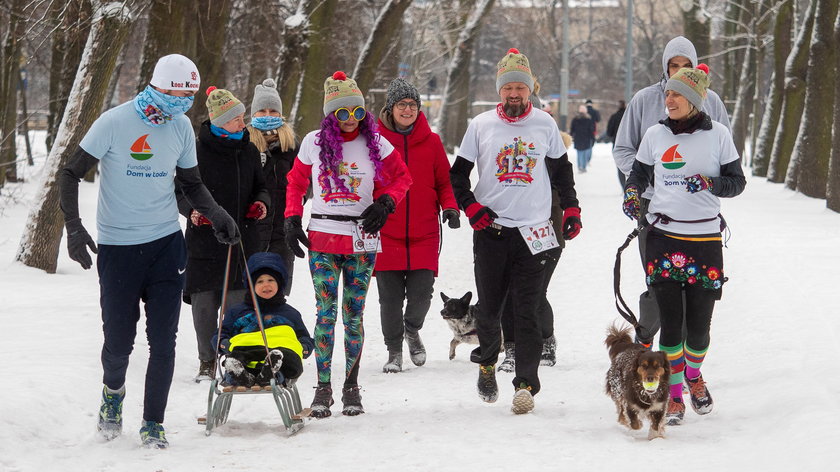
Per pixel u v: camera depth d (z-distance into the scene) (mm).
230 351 10586
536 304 11461
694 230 10852
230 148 13070
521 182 11500
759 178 48250
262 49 42312
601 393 12414
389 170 11422
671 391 10750
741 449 9281
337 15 48156
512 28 115250
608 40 147000
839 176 31703
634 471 8633
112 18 21891
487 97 147250
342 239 11289
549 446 9641
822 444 8891
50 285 20422
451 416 11211
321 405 11281
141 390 12297
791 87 43625
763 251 23000
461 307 15289
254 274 11141
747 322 15820
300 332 11211
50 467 8914
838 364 12125
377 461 9188
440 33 61375
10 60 37219
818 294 17328
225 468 8945
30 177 43875
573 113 134375
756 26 55156
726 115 12469
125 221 9570
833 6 36594
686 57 12602
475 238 11719
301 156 11531
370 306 20406
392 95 13578
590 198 39625
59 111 34969
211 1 33500
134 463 9102
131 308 9719
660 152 11000
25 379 11539
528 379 11367
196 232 13141
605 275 22781
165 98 9406
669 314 10875
